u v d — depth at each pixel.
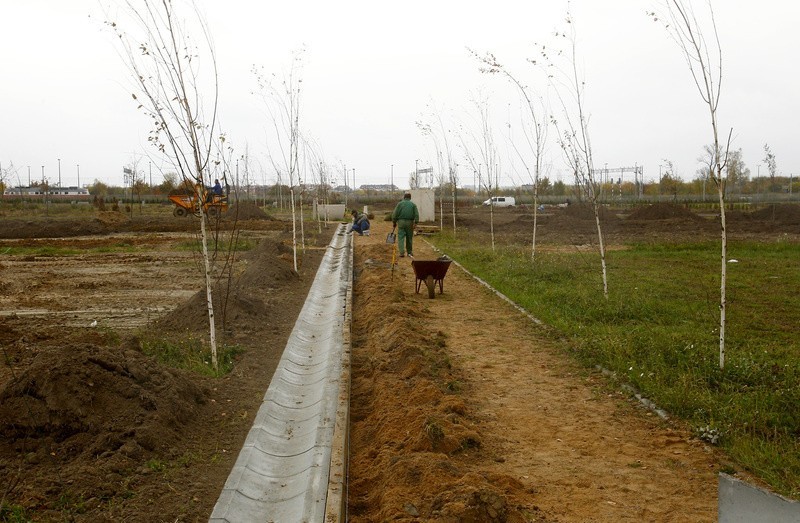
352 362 9.10
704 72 8.11
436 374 8.07
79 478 5.25
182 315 11.17
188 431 6.57
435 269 14.12
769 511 3.45
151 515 4.90
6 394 6.10
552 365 8.80
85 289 15.56
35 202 62.66
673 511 4.77
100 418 6.08
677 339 9.41
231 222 39.34
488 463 5.66
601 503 4.90
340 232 35.06
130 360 6.96
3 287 15.69
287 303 13.58
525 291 14.18
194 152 8.87
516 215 51.03
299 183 27.92
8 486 5.14
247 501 5.27
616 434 6.35
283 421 7.16
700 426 6.28
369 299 13.56
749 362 7.92
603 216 40.09
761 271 17.62
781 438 5.96
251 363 9.09
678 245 24.22
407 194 21.25
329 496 4.86
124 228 35.81
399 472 5.11
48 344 9.57
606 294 12.40
